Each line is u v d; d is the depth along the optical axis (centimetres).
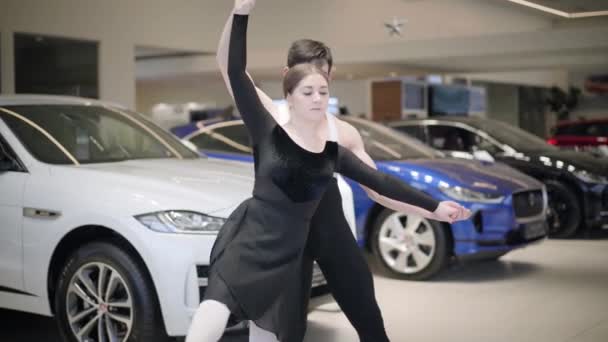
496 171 635
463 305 512
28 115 455
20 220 401
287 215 259
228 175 417
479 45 1477
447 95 2348
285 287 264
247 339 427
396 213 597
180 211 360
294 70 262
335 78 2233
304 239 264
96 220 370
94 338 387
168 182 383
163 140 508
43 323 480
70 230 381
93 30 1261
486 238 574
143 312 361
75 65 1245
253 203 263
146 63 1794
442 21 1495
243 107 259
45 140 438
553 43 1398
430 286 575
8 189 409
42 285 394
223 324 254
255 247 258
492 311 494
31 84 1171
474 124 865
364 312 278
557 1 1219
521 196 603
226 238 264
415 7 1459
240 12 250
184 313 352
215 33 1479
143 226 358
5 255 409
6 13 1125
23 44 1162
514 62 1712
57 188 393
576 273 624
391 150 665
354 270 277
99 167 416
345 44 1462
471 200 572
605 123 1127
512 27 1430
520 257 706
